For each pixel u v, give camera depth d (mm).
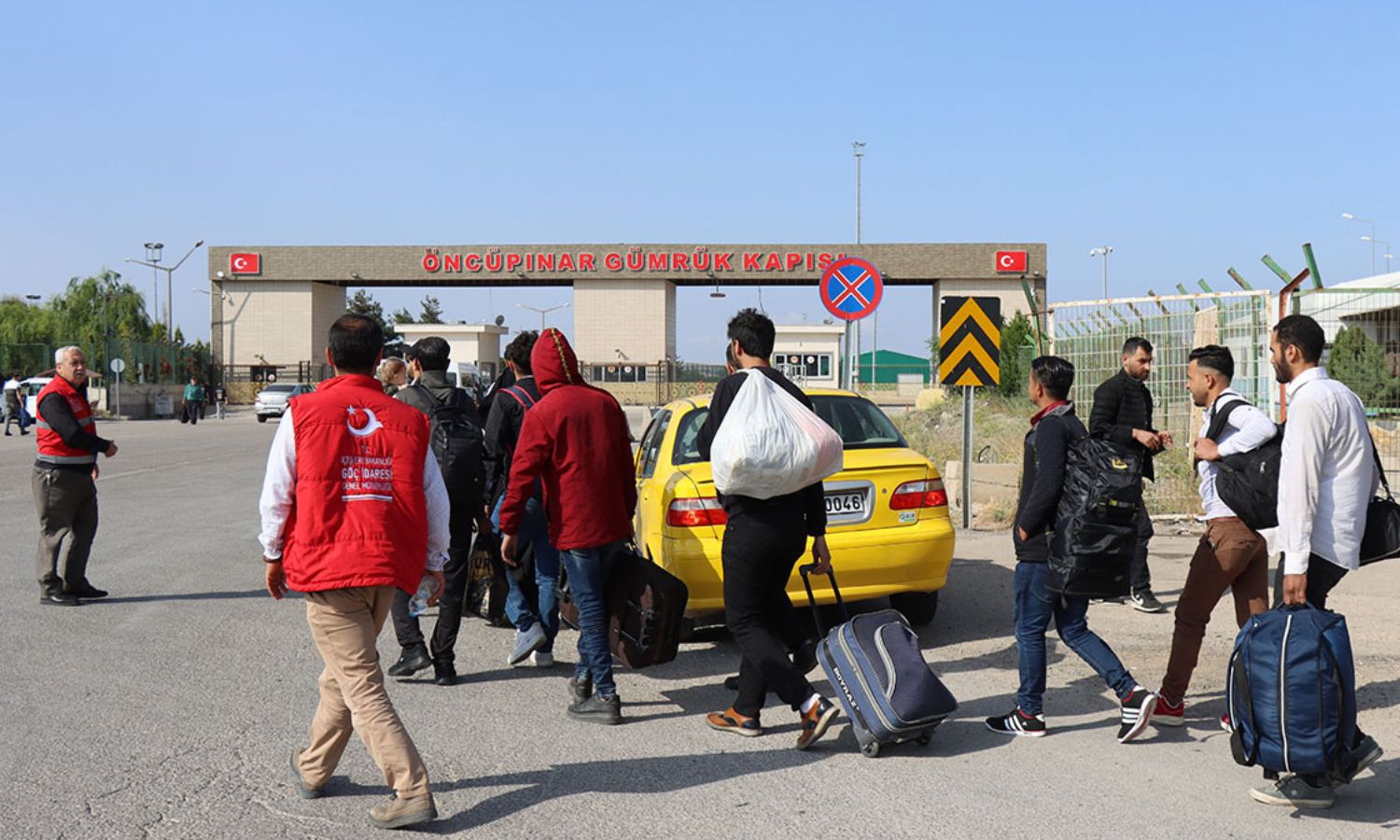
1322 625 4367
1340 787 4746
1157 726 5582
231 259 57594
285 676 6418
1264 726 4371
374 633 4344
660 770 4949
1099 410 8070
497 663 6941
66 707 5773
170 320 58156
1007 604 8414
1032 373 5270
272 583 4410
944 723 5668
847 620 5453
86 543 8453
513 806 4496
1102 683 6391
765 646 5262
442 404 6547
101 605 8320
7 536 11594
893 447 7469
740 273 55875
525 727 5594
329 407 4230
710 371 63438
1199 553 5410
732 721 5504
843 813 4434
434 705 5988
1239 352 12086
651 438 8211
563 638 7641
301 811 4422
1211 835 4215
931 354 50938
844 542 6906
